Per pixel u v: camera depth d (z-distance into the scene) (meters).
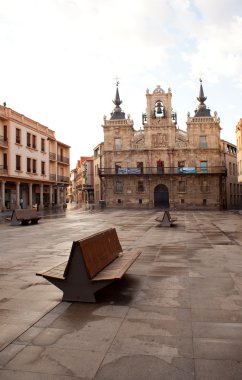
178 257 11.18
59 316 5.79
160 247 13.39
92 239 7.15
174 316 5.78
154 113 64.94
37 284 7.88
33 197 56.16
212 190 63.09
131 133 65.00
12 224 25.33
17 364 4.21
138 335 5.01
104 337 4.95
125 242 14.91
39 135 54.78
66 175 69.12
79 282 6.54
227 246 13.59
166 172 63.69
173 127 64.38
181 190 63.97
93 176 88.94
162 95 64.88
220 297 6.84
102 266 7.23
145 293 7.10
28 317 5.76
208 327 5.30
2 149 45.16
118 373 4.00
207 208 62.72
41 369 4.09
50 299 6.73
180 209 60.06
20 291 7.31
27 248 13.45
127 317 5.74
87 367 4.12
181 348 4.60
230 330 5.19
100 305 6.34
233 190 77.81
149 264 10.03
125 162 64.94
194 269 9.35
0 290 7.41
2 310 6.12
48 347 4.64
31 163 51.91
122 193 64.81
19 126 48.34
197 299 6.71
